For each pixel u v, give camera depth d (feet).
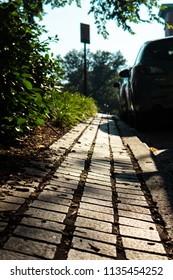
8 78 11.28
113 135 22.30
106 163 13.52
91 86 279.90
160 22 34.60
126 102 32.42
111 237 7.05
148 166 13.24
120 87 39.58
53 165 11.91
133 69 24.48
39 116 12.80
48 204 8.24
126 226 7.70
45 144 15.44
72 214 7.91
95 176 11.44
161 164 13.66
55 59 16.02
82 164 12.81
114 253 6.42
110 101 280.10
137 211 8.67
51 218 7.48
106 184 10.70
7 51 11.49
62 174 11.01
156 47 24.11
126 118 34.19
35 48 14.33
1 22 11.55
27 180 9.77
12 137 13.53
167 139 21.70
